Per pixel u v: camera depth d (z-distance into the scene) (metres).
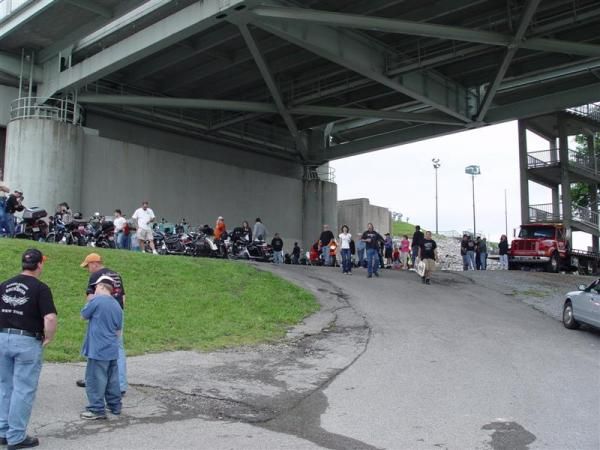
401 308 15.75
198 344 11.29
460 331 13.11
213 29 28.72
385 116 33.69
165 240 23.44
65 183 31.09
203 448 5.90
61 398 7.41
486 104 31.59
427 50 29.06
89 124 35.59
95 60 29.22
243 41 30.17
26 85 33.38
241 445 6.03
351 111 33.66
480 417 7.16
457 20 26.97
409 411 7.39
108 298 6.84
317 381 8.90
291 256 35.22
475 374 9.34
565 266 31.66
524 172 38.84
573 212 38.44
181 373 9.12
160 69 32.69
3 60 31.91
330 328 13.27
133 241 22.39
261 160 45.44
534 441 6.32
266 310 14.40
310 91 33.78
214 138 41.53
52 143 30.78
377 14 26.34
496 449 6.05
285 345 11.59
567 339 12.70
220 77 34.97
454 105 33.72
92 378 6.70
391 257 32.81
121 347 7.72
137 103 31.91
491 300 17.89
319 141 46.72
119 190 34.16
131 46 26.95
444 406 7.61
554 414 7.32
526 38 25.66
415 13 26.28
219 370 9.47
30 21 28.48
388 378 9.08
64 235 20.59
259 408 7.48
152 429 6.46
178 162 37.50
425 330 13.11
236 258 25.22
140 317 12.30
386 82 29.61
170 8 25.48
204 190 38.81
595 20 25.55
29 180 30.31
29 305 5.80
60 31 29.81
